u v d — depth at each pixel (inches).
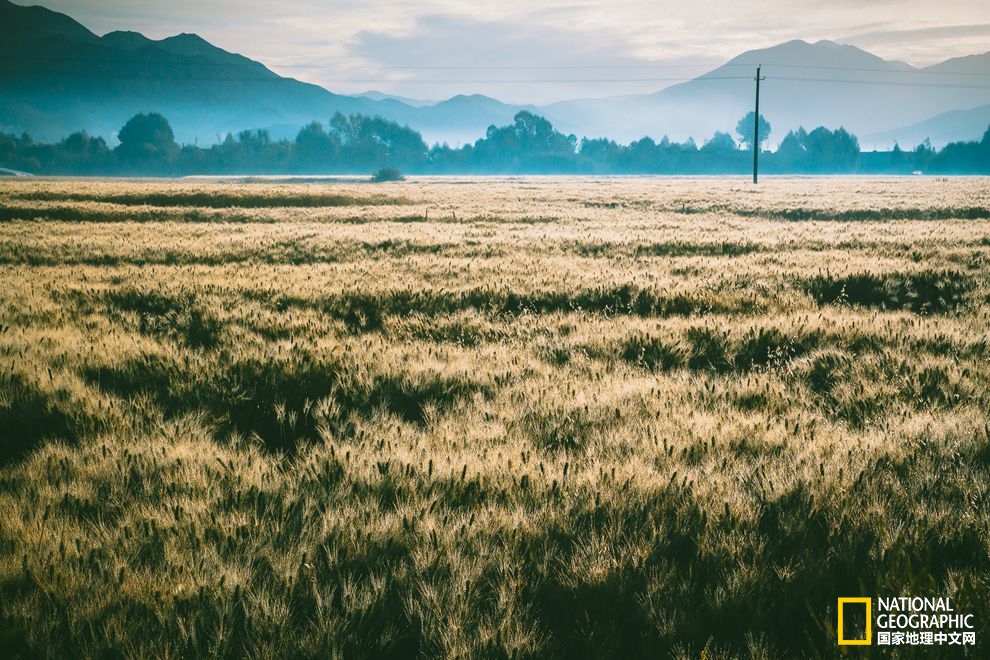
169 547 111.7
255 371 224.7
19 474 141.3
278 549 111.2
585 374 227.8
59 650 86.7
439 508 128.0
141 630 91.6
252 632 92.0
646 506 128.3
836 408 195.8
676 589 103.8
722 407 192.1
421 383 215.6
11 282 381.7
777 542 117.1
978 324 303.1
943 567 111.7
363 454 152.1
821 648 93.8
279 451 168.7
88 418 176.9
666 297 364.2
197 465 146.6
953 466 147.5
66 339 253.8
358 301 358.0
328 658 87.7
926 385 209.9
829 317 312.5
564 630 98.7
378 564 109.7
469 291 377.4
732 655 92.0
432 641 93.5
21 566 103.8
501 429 172.7
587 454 155.6
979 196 1619.1
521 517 123.7
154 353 239.5
